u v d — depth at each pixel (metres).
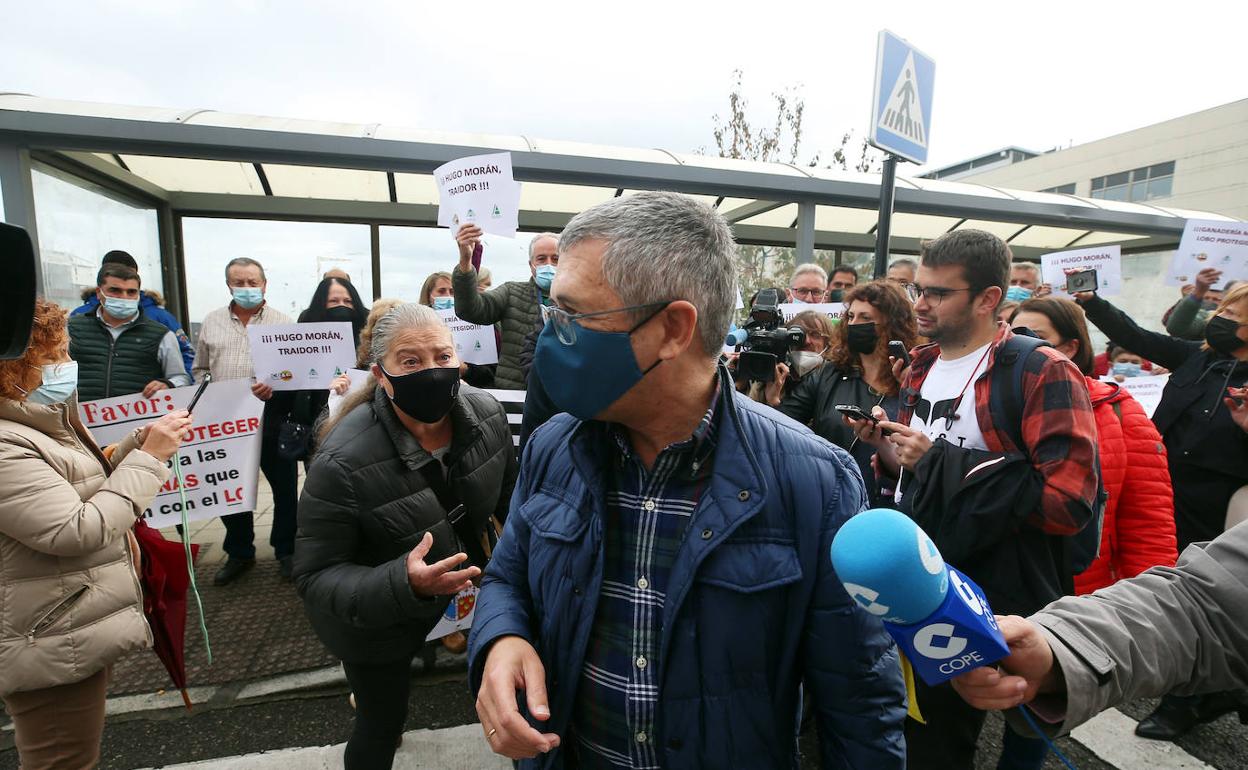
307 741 2.44
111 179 5.55
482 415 2.08
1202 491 2.78
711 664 0.93
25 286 0.88
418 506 1.84
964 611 0.74
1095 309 3.28
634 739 0.99
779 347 2.31
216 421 3.29
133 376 3.86
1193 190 34.34
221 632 3.23
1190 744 2.53
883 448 2.12
